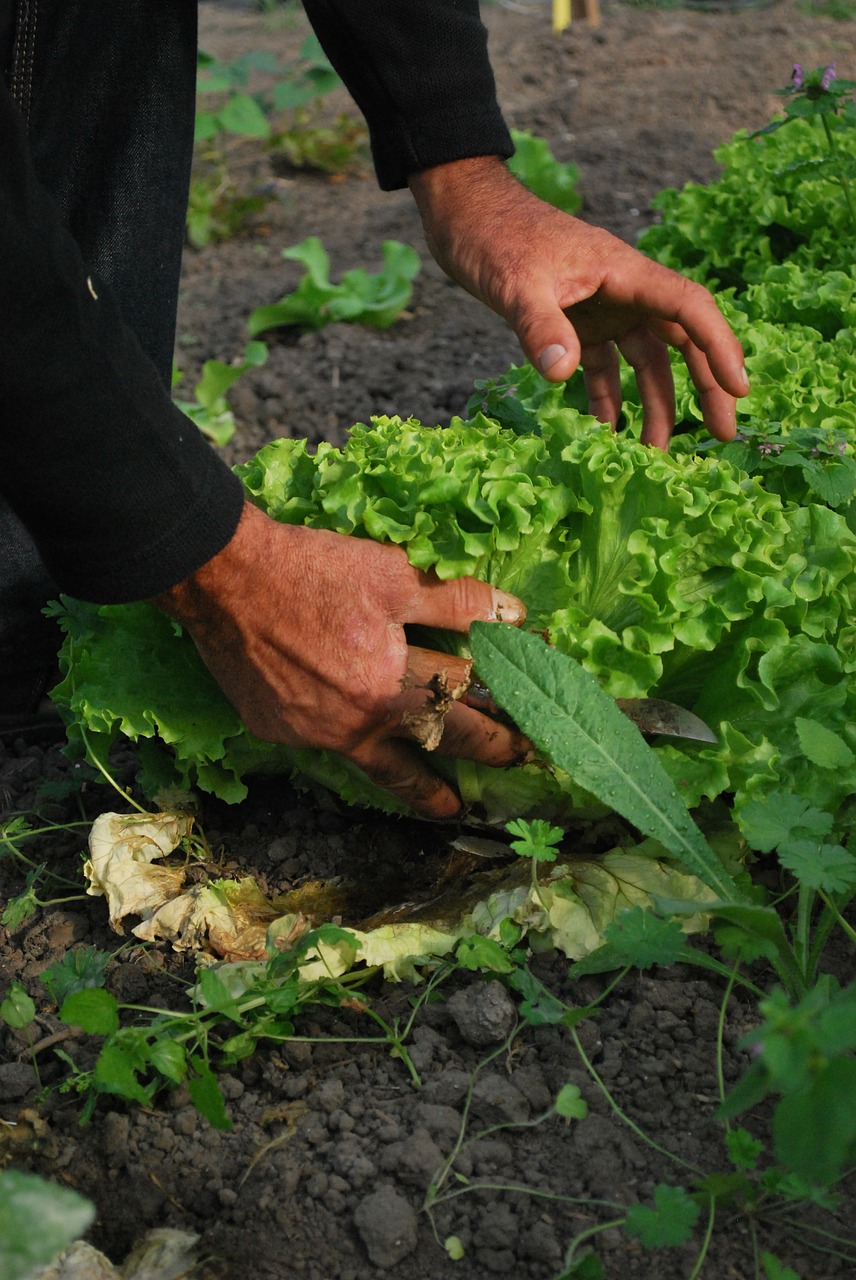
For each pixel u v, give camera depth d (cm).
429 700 195
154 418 178
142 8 276
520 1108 189
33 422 170
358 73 267
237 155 675
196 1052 203
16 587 283
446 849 241
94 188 286
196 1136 191
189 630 201
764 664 210
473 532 209
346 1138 188
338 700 198
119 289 293
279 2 950
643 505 216
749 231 408
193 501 181
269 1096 198
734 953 192
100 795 271
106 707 226
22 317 165
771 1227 173
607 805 202
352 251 558
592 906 209
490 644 197
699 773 210
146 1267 172
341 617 194
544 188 553
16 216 164
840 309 340
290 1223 178
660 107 679
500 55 779
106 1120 193
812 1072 137
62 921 235
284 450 231
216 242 586
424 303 510
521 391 297
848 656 220
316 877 238
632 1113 190
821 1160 134
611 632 213
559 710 196
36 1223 117
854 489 245
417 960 208
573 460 219
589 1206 176
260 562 189
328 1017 208
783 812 188
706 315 246
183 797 244
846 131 430
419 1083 195
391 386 441
